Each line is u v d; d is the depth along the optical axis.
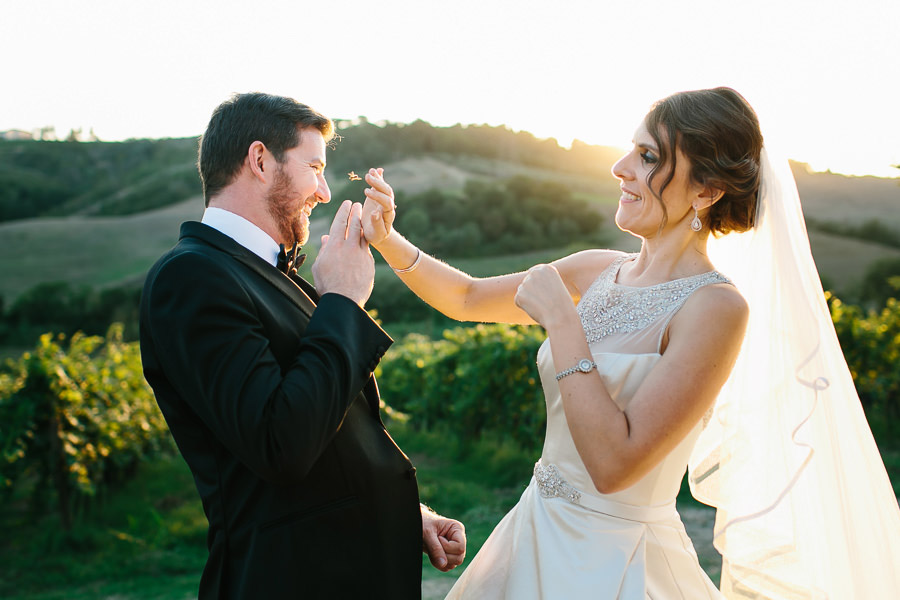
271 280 1.80
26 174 74.94
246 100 1.86
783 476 1.89
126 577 5.43
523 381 8.23
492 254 53.53
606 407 1.63
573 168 74.81
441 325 33.88
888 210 42.38
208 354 1.56
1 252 51.28
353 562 1.74
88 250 52.06
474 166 69.94
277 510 1.67
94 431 6.88
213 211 1.86
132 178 76.56
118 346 9.76
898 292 30.14
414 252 2.29
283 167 1.84
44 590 5.23
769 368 1.93
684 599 1.84
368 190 1.94
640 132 1.85
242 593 1.65
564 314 1.73
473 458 8.43
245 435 1.51
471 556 5.10
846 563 1.90
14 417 6.23
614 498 1.82
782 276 1.91
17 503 7.26
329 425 1.59
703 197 1.82
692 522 5.69
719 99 1.79
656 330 1.79
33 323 39.47
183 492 7.57
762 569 1.96
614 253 2.24
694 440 1.89
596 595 1.74
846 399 1.95
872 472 1.95
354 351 1.68
